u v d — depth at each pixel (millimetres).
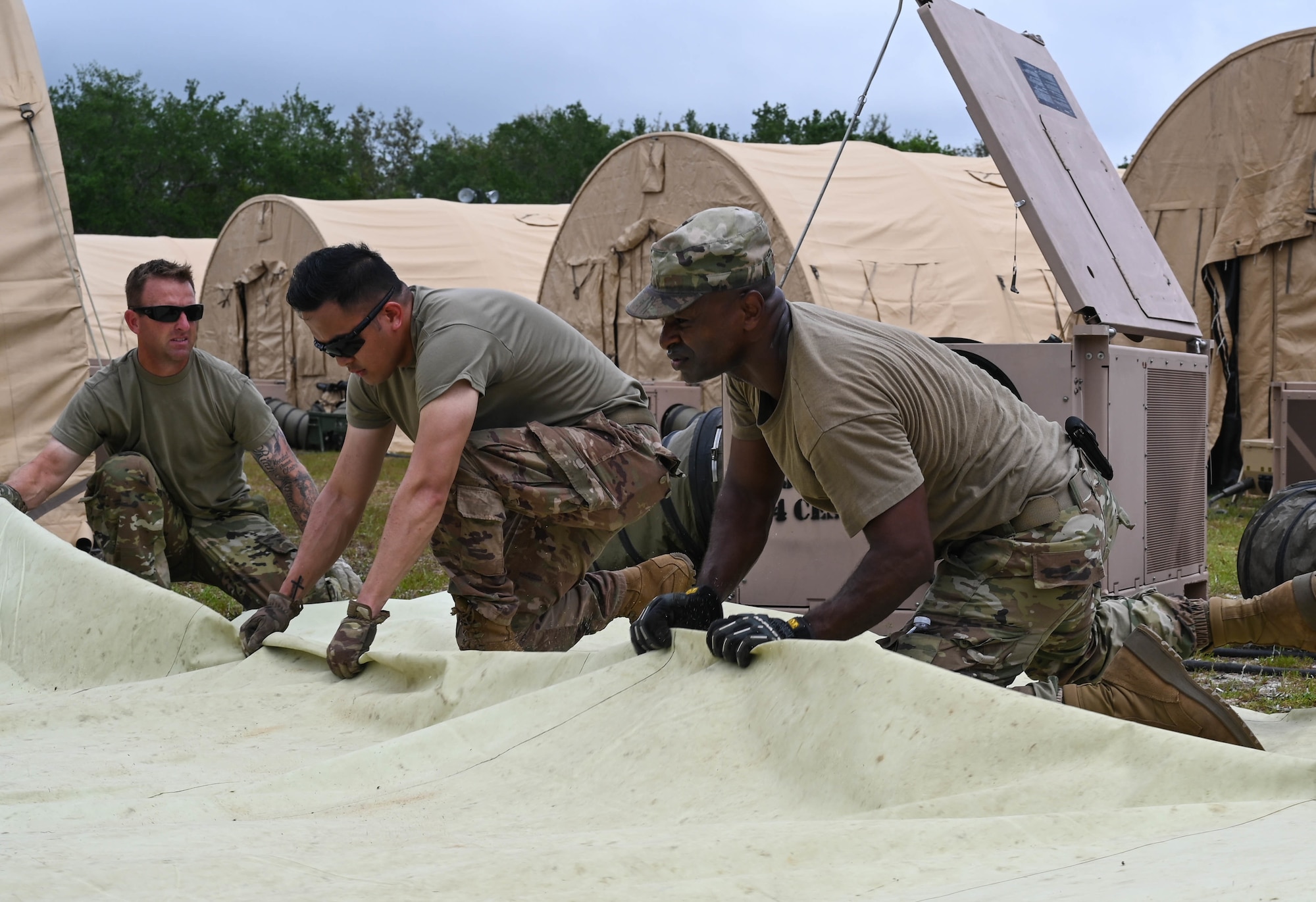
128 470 4605
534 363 3594
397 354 3340
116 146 54344
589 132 69500
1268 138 11578
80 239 23641
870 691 2051
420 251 17703
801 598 4691
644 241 13414
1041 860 1473
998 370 4496
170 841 1804
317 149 58875
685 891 1419
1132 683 2520
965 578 2791
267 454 4758
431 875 1522
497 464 3500
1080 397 4449
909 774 1882
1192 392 5203
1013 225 12695
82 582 3783
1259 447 10859
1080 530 2746
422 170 71125
